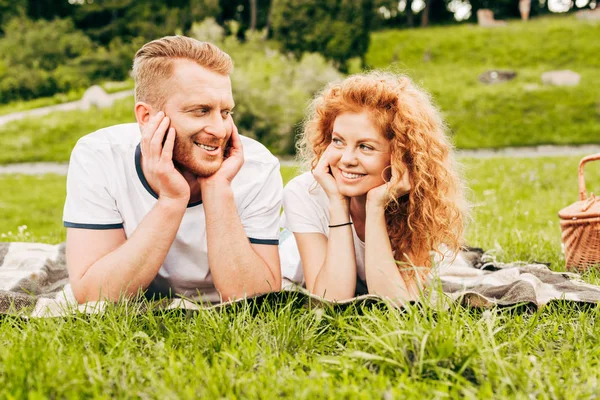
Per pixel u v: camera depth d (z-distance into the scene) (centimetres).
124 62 3164
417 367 226
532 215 729
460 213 352
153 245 293
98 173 306
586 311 292
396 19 4553
